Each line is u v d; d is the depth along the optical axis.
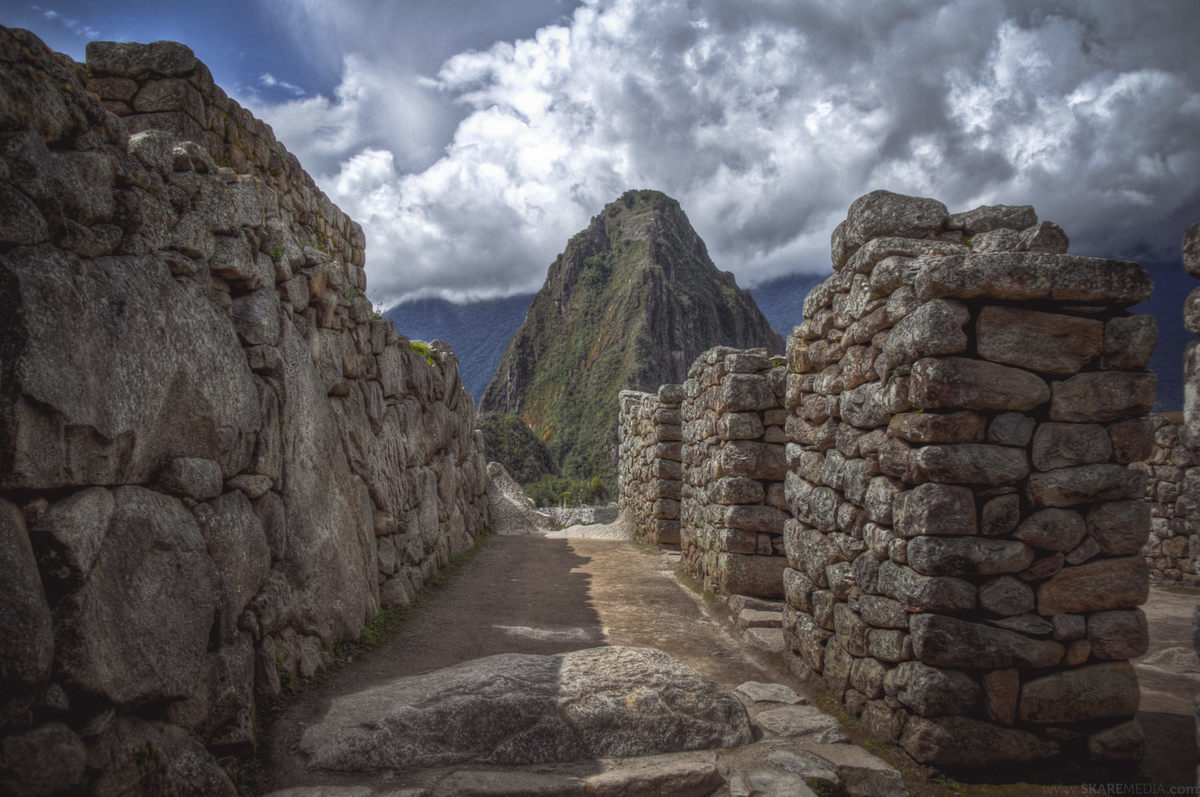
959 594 3.81
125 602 2.83
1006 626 3.81
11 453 2.38
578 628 6.61
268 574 4.28
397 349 7.89
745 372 7.64
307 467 5.02
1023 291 3.75
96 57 5.24
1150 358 3.88
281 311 4.85
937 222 4.57
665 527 12.34
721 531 7.61
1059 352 3.86
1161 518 10.24
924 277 3.91
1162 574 10.17
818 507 5.14
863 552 4.53
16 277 2.45
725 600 7.39
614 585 8.82
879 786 3.70
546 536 14.64
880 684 4.21
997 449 3.84
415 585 7.73
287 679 4.39
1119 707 3.84
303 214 7.49
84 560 2.60
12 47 2.64
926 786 3.72
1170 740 4.23
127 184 3.27
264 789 3.40
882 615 4.18
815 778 3.69
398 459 7.45
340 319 6.02
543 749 3.79
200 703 3.34
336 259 8.42
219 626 3.58
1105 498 3.89
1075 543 3.85
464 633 6.25
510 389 185.75
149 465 3.21
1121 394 3.86
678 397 12.48
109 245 3.07
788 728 4.30
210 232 3.96
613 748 3.87
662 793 3.53
